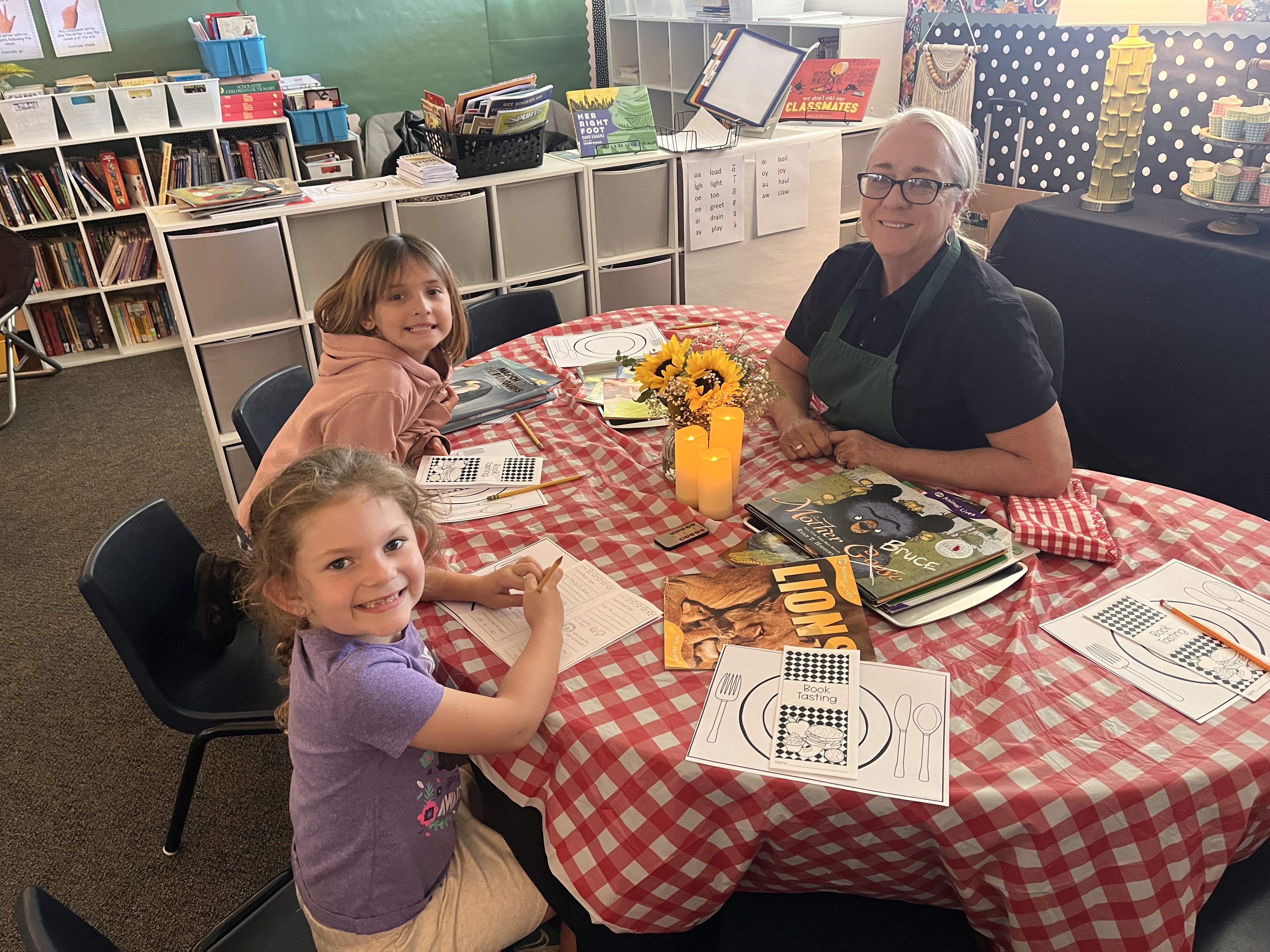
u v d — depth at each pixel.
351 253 2.80
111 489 3.31
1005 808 0.94
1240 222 2.55
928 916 1.14
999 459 1.51
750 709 1.07
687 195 3.09
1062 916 0.98
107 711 2.24
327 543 1.02
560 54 5.57
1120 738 1.01
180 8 4.61
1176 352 2.60
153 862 1.82
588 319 2.40
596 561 1.40
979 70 3.57
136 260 4.48
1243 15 2.70
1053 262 2.90
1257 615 1.19
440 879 1.19
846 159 3.42
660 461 1.69
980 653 1.16
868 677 1.12
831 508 1.44
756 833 1.00
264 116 4.38
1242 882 1.15
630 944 1.15
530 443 1.80
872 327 1.68
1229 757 0.97
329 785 1.08
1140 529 1.41
